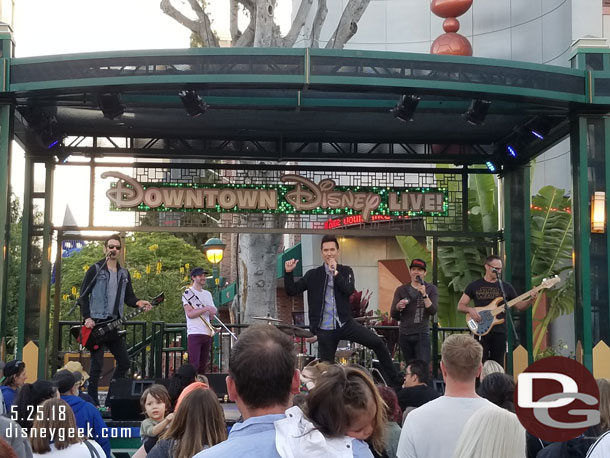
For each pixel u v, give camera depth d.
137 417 8.45
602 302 8.95
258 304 15.11
